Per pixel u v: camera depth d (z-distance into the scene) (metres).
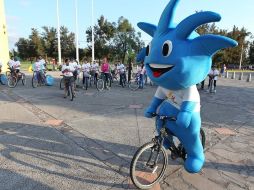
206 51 3.22
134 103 9.48
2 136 5.39
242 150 5.13
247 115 8.23
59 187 3.58
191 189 3.65
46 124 6.34
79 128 6.11
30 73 22.59
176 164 4.34
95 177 3.87
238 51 50.47
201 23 3.13
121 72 14.96
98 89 12.95
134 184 3.51
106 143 5.20
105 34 44.19
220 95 12.84
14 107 8.05
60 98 9.99
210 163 4.48
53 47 48.50
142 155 3.61
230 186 3.77
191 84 3.39
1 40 20.20
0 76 13.53
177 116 3.45
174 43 3.31
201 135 4.45
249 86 18.67
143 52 4.02
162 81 3.48
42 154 4.59
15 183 3.64
